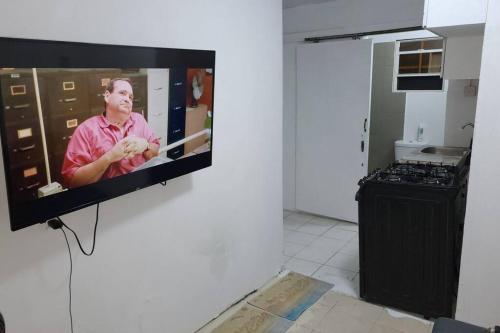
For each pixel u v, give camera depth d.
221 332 2.46
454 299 2.69
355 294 2.90
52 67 1.36
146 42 1.90
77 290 1.76
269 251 3.07
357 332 2.46
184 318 2.36
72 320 1.76
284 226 4.35
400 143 4.19
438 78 3.98
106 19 1.72
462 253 2.26
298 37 4.35
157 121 1.83
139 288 2.05
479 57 2.50
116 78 1.59
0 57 1.20
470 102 3.69
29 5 1.46
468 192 2.18
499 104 2.03
